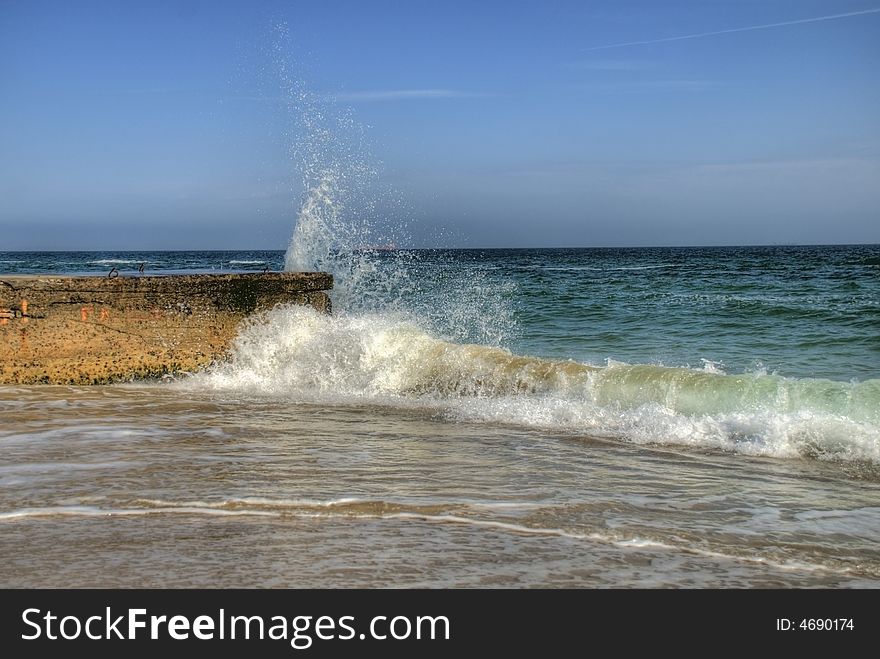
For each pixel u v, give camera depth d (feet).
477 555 9.16
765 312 50.16
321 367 24.52
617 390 20.07
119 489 11.80
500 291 73.31
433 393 23.13
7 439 15.92
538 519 10.48
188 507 10.85
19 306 23.53
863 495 12.11
